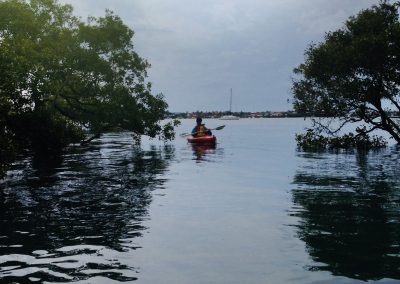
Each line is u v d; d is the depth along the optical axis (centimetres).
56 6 2475
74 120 2636
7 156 1219
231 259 607
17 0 2309
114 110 2523
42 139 2234
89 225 796
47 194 1129
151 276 539
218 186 1284
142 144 3609
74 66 2333
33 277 532
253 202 1027
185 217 868
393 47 2353
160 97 2766
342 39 2641
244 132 6081
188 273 551
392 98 2538
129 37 2594
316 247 659
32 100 1756
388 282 512
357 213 895
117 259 606
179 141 4103
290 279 527
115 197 1090
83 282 516
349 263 582
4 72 1380
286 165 1880
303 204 1000
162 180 1412
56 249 650
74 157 2300
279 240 700
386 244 668
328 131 2886
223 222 827
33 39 2236
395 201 1024
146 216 877
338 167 1781
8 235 726
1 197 1083
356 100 2586
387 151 2659
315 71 2623
